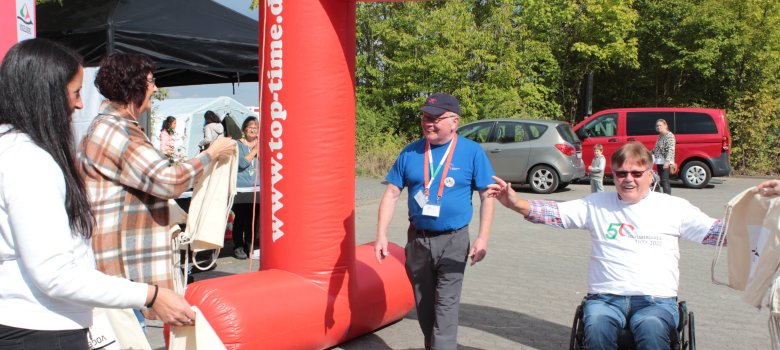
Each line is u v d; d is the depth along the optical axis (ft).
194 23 23.47
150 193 10.70
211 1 25.27
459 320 18.26
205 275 23.20
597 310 11.64
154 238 10.98
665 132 43.60
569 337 16.92
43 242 6.40
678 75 85.61
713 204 44.09
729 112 73.61
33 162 6.54
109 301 6.90
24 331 6.67
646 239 12.20
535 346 16.20
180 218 13.24
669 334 11.32
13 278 6.67
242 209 25.90
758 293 10.63
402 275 17.04
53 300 6.80
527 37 82.38
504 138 51.85
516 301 20.29
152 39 22.07
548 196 48.70
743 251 11.26
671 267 12.18
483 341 16.52
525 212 12.81
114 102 10.99
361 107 74.43
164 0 23.47
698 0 82.38
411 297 17.35
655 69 86.63
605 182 60.03
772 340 10.44
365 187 52.80
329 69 14.08
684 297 21.04
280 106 14.05
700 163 53.88
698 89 85.40
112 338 9.21
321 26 13.96
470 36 75.05
